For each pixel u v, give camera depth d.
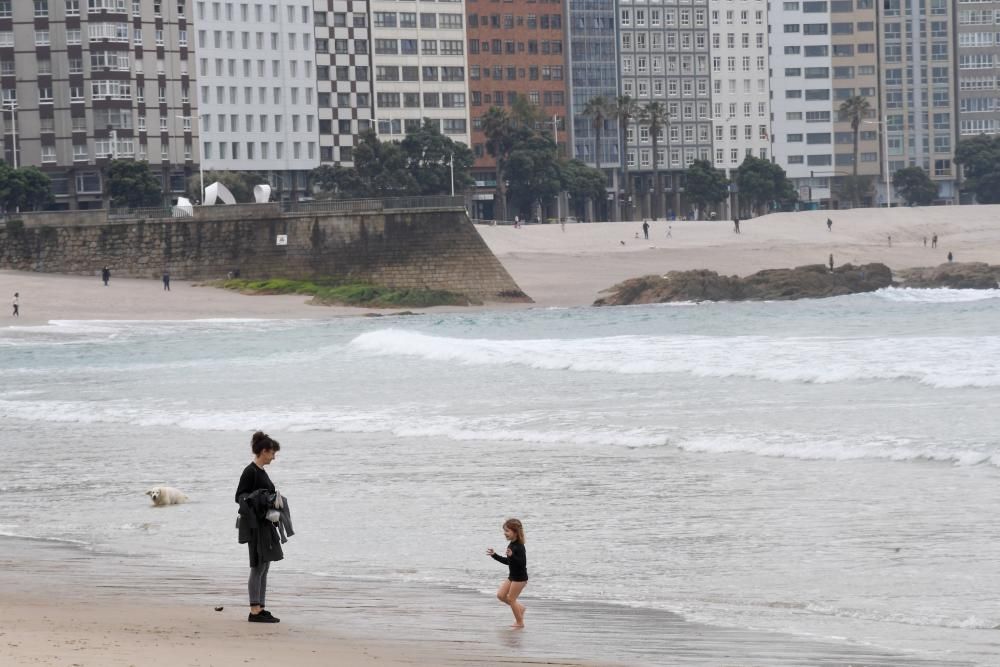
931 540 61.69
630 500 75.56
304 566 60.88
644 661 43.16
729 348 160.25
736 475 81.88
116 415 127.81
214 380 158.50
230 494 82.44
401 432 107.50
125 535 70.19
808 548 61.34
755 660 43.34
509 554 49.16
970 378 119.88
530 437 101.56
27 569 60.19
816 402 112.50
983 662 43.06
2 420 129.12
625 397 122.69
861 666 42.62
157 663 39.62
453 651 44.09
